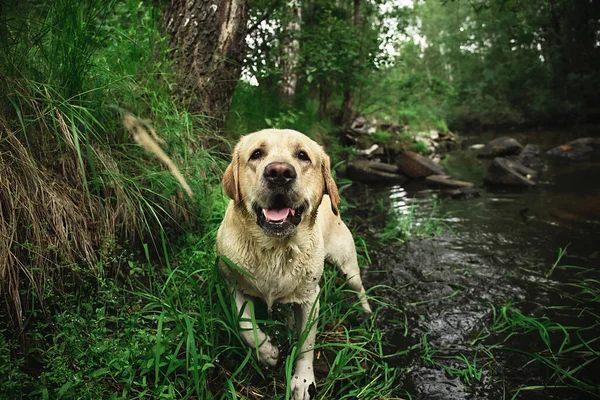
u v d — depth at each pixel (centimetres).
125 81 98
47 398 56
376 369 83
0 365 58
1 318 66
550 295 115
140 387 68
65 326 67
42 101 81
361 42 247
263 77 185
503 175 267
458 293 118
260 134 76
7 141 74
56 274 74
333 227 100
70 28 86
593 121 792
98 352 66
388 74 373
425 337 92
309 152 76
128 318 74
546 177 283
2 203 69
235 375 75
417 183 293
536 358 86
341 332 94
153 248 98
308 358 78
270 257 75
